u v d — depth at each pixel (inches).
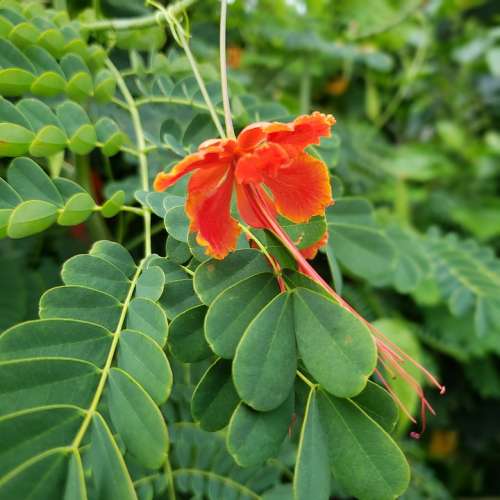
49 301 4.3
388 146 16.1
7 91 6.1
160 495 6.7
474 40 17.4
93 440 3.6
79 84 6.4
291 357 4.1
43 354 4.0
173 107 7.2
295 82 13.7
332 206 6.9
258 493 7.2
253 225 4.7
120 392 3.9
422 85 17.4
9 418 3.4
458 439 16.0
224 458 7.2
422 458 12.7
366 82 15.8
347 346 4.0
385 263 6.8
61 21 7.3
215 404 4.2
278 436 4.0
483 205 17.3
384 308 12.2
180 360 4.4
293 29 12.5
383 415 4.2
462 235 16.5
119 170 9.0
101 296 4.5
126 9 9.0
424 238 10.9
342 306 4.2
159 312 4.3
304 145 4.7
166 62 7.6
